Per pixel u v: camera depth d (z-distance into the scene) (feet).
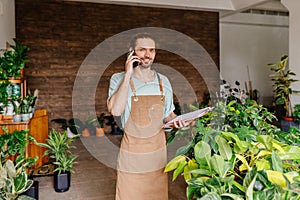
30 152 12.59
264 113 7.54
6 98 11.26
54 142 12.01
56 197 10.99
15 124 11.51
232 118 6.55
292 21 18.71
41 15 21.52
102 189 11.86
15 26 20.89
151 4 22.59
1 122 11.41
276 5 27.86
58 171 11.68
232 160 4.37
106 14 22.90
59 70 22.18
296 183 3.36
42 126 14.44
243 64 30.96
